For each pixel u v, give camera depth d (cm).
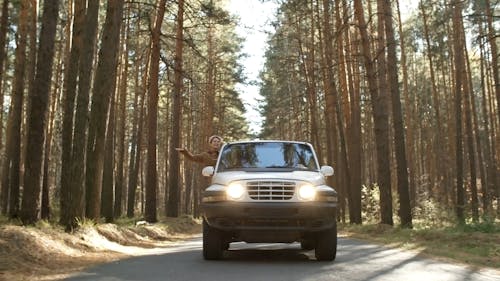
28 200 1286
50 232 1210
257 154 1117
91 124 1566
